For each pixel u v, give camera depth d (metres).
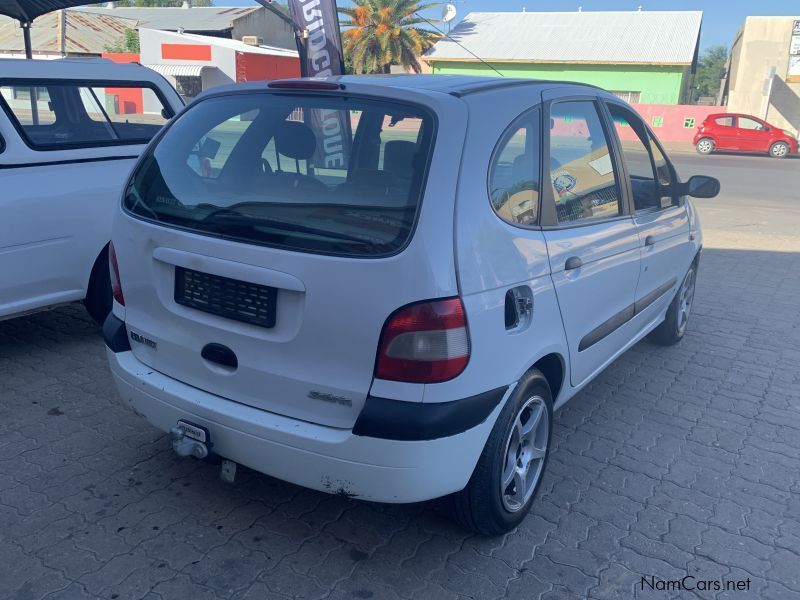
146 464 3.75
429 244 2.61
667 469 3.96
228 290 2.91
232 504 3.45
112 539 3.15
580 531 3.37
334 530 3.29
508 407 2.99
